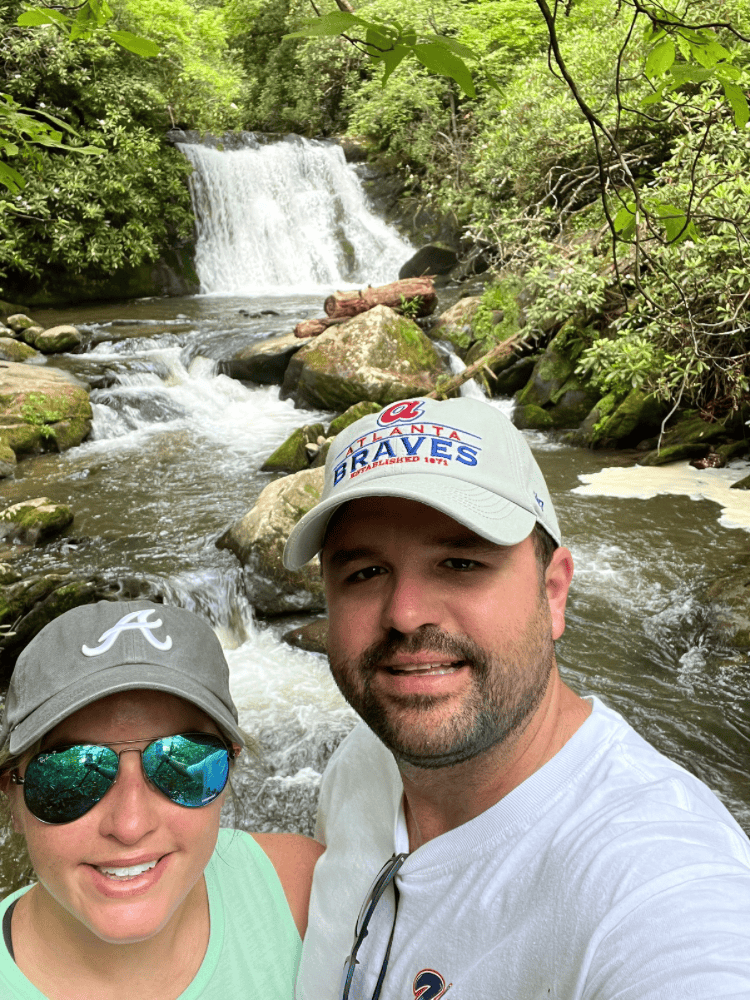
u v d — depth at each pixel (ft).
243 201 25.58
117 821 1.55
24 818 1.63
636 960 1.25
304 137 28.32
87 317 20.92
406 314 17.48
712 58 2.82
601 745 1.62
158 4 23.84
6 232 21.18
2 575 8.87
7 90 21.04
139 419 15.37
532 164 16.56
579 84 15.46
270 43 30.99
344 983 1.71
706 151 11.30
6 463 13.15
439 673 1.62
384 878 1.76
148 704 1.63
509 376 15.55
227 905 1.95
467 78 1.89
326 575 1.80
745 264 10.56
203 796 1.64
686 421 13.23
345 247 26.08
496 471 1.66
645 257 3.70
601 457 13.14
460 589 1.62
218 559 9.65
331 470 1.78
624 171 3.39
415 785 1.73
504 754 1.64
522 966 1.44
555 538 1.78
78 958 1.69
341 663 1.72
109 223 23.09
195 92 25.70
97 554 9.99
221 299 23.38
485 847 1.58
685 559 9.52
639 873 1.35
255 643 8.56
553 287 14.02
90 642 1.62
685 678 7.50
